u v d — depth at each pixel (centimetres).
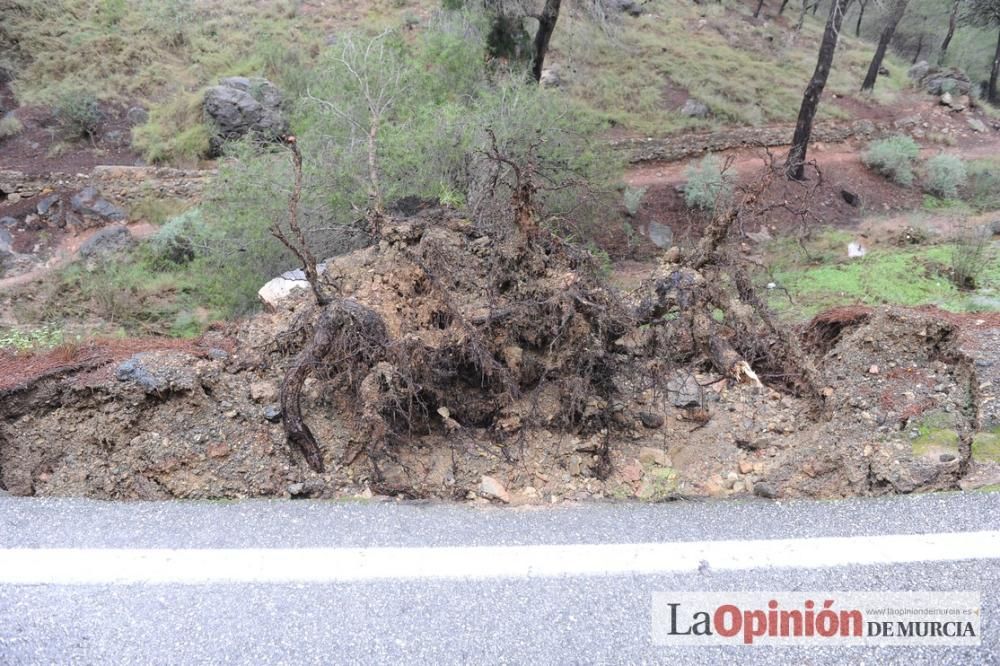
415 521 363
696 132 1769
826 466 414
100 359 463
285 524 360
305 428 416
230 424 439
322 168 866
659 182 1489
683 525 359
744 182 1460
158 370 446
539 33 1505
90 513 369
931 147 1839
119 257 1200
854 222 1438
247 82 1645
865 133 1844
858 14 2909
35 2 1878
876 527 350
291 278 630
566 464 436
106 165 1528
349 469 425
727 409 484
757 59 2197
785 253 1180
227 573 323
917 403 444
